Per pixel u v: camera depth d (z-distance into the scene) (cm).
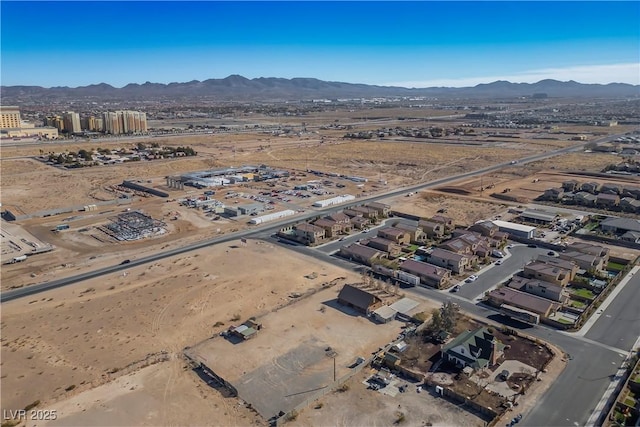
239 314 6762
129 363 5569
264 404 4850
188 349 5875
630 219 10281
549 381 5122
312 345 5941
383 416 4638
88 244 9788
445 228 10356
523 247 9319
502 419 4541
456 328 6238
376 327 6375
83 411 4750
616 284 7488
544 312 6394
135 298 7269
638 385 4919
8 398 4966
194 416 4675
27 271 8356
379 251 8850
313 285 7731
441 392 4950
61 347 5916
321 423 4553
